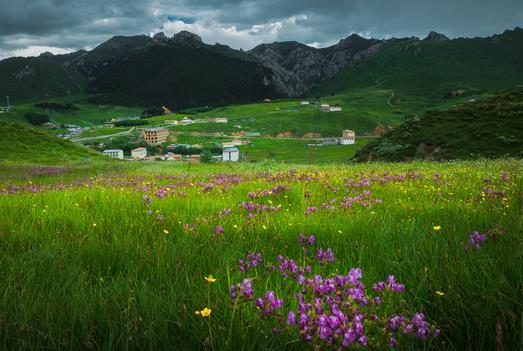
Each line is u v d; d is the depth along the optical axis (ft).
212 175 55.67
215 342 6.81
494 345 6.42
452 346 6.54
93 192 29.22
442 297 8.18
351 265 11.16
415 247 11.91
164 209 22.34
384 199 26.45
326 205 23.50
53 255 12.38
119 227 17.31
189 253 12.39
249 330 7.16
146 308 8.14
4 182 58.49
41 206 23.63
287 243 14.47
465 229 14.32
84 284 9.97
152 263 11.76
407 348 6.30
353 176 42.83
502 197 22.41
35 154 145.18
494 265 9.14
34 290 9.43
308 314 6.50
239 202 26.17
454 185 31.65
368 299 7.36
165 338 7.13
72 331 7.34
